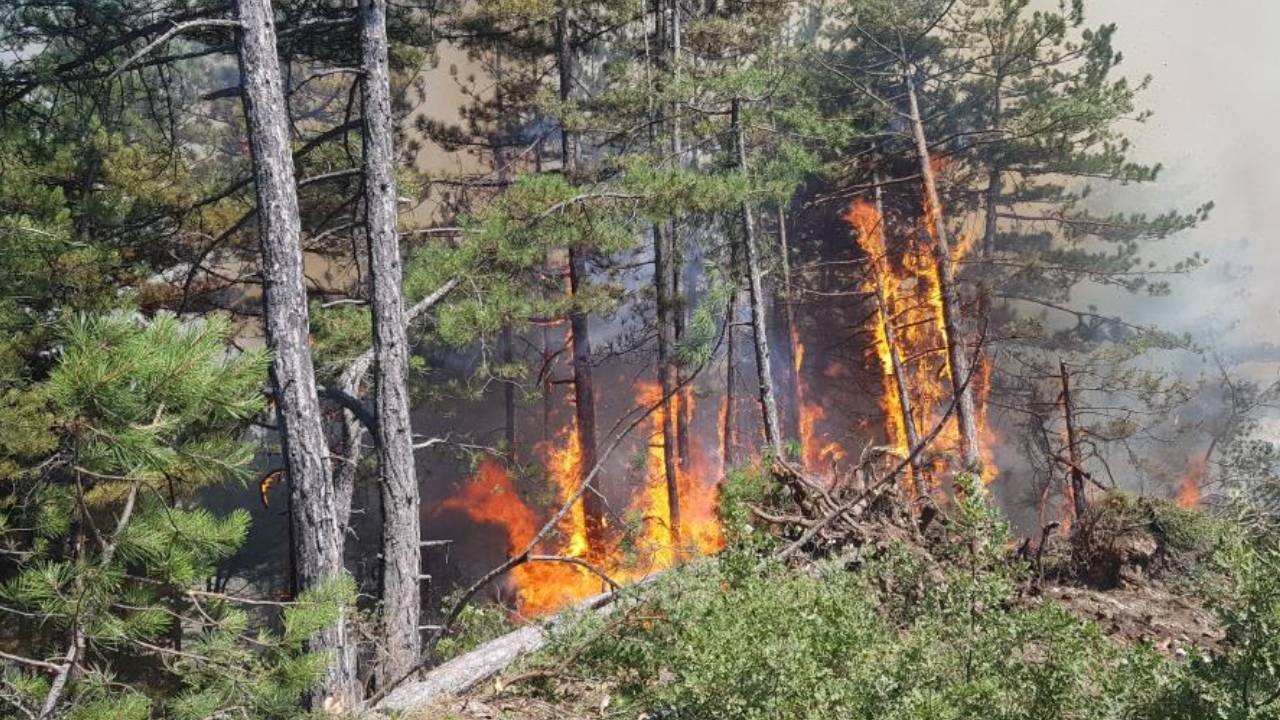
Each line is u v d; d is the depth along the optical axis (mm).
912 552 8844
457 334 13727
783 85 20047
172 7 13508
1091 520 10469
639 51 25891
